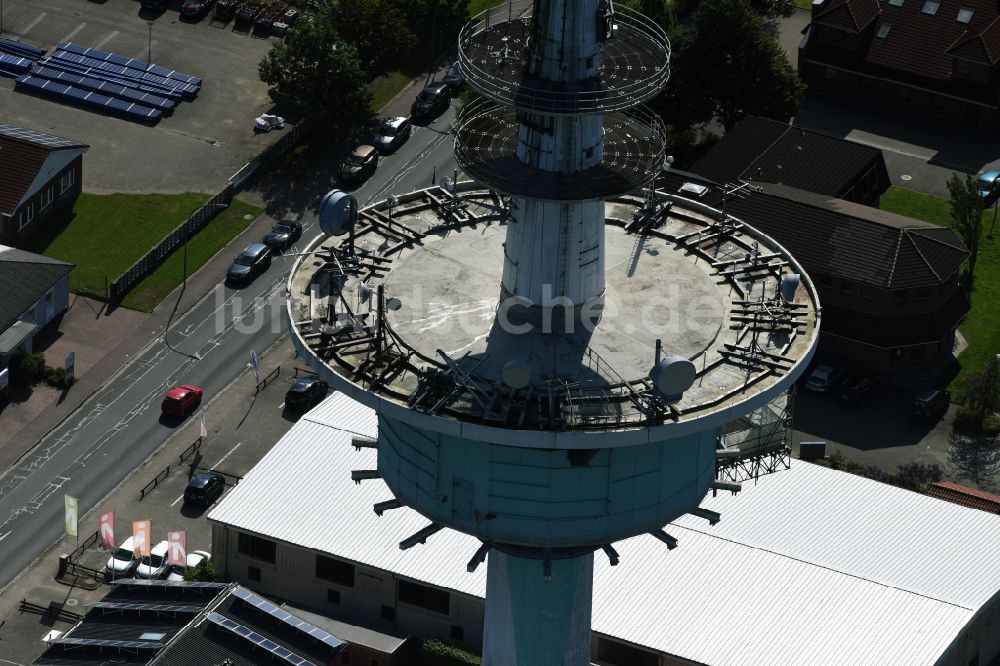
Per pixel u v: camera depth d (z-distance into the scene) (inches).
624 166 3105.3
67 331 6176.2
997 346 6166.3
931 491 5349.4
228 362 6063.0
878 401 5895.7
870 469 5497.1
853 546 4931.1
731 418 2970.0
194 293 6368.1
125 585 4835.1
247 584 5137.8
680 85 6963.6
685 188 5017.2
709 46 6894.7
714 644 4662.9
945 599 4758.9
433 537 5009.8
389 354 3083.2
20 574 5201.8
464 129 3228.3
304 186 6879.9
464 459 3041.3
